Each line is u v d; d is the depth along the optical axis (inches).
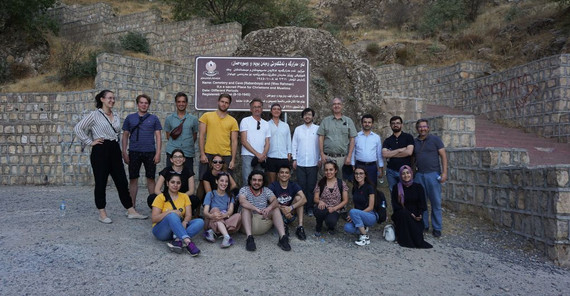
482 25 745.0
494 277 161.5
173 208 176.7
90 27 879.7
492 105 490.0
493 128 432.1
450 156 275.7
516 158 239.9
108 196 304.7
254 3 860.0
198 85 272.1
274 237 199.0
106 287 130.4
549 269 172.9
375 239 208.2
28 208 246.2
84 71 508.1
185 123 226.5
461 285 151.9
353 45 874.8
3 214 225.5
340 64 358.3
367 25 1097.4
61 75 517.0
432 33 840.3
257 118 230.1
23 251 158.6
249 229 183.9
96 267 146.1
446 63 669.9
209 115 220.4
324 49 358.9
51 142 420.8
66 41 698.8
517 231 209.8
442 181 214.8
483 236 215.8
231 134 222.5
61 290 126.5
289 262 165.8
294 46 353.7
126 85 426.3
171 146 224.5
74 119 417.7
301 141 238.5
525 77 437.4
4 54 601.9
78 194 325.7
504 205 221.5
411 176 201.8
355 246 194.9
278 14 914.7
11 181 422.6
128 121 219.0
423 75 628.7
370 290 142.4
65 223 202.2
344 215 210.7
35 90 491.8
